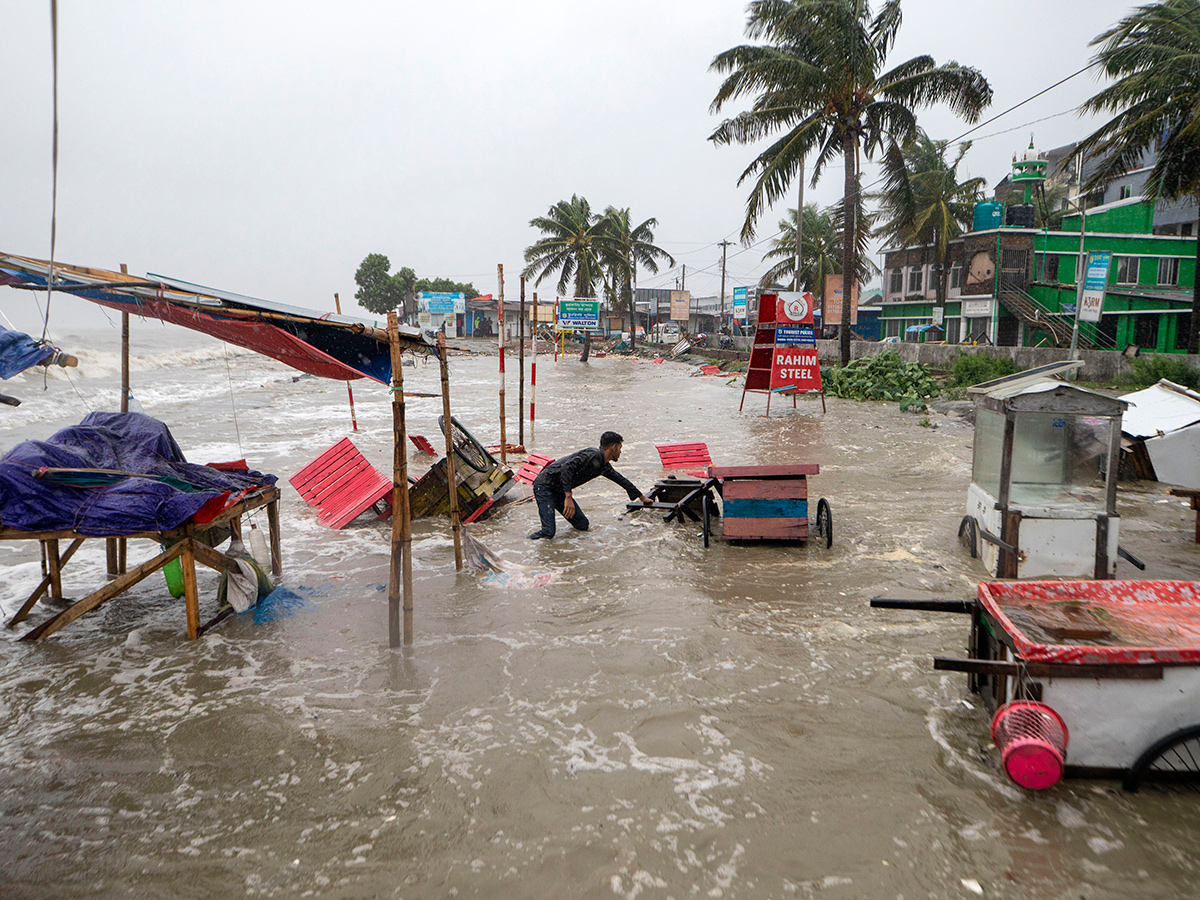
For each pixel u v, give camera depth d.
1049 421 6.63
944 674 4.80
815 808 3.47
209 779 3.72
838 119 25.08
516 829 3.34
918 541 7.82
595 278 48.09
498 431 16.22
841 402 22.59
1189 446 10.56
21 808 3.49
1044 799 3.53
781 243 47.44
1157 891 2.96
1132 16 20.31
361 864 3.12
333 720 4.27
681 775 3.73
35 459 5.08
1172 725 3.56
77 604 5.26
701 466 9.25
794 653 5.11
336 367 5.83
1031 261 34.03
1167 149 20.56
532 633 5.46
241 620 5.74
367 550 7.61
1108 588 4.34
